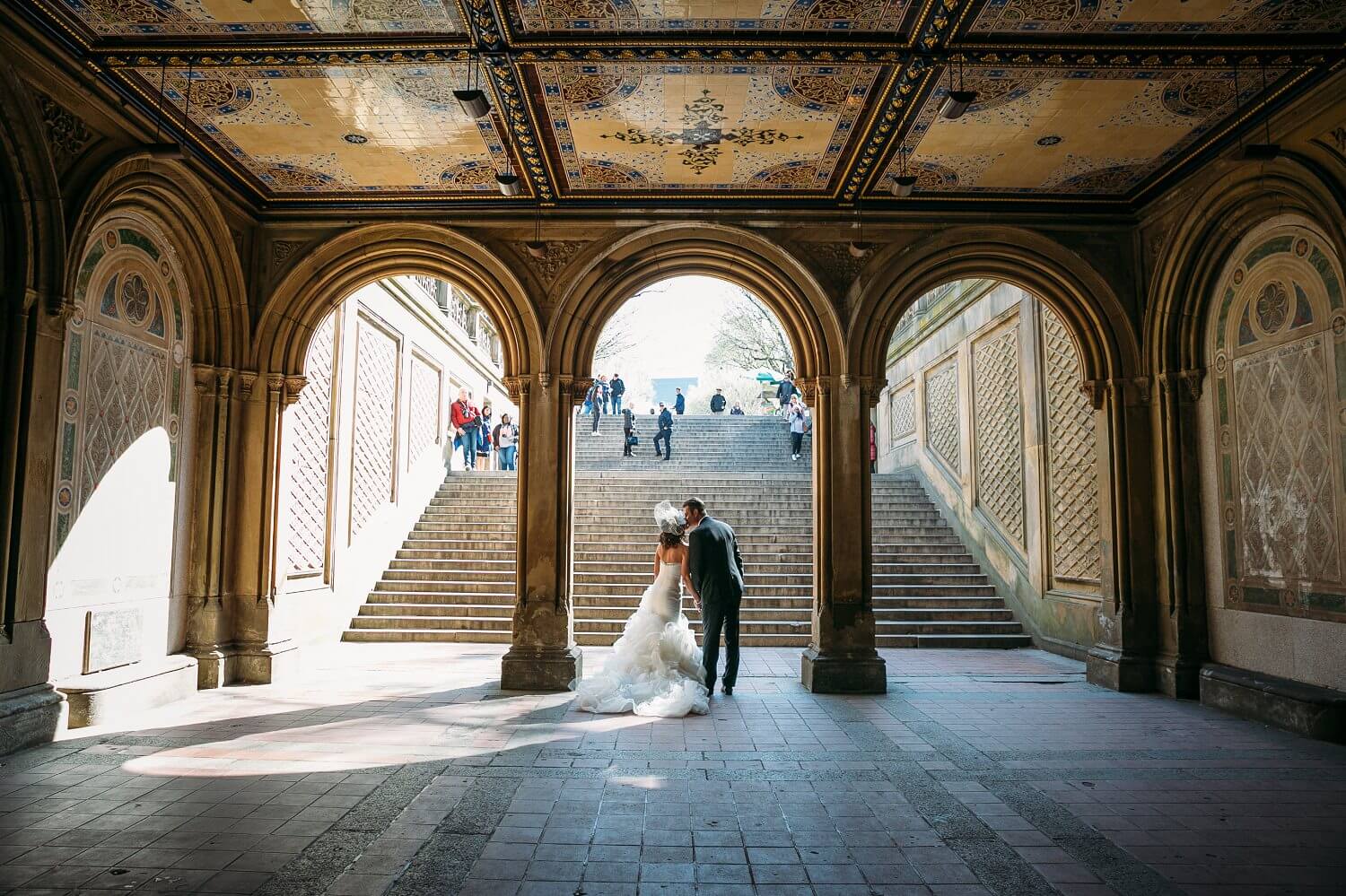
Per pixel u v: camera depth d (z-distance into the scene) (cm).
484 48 564
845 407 835
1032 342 1123
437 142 717
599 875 358
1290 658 676
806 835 408
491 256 842
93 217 621
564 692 783
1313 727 610
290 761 533
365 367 1237
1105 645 846
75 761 529
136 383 712
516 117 661
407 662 953
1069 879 359
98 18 539
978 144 713
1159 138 702
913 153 734
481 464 1919
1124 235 855
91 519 652
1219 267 773
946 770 523
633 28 546
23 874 354
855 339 839
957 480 1429
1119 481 838
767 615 1156
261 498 838
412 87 620
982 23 536
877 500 1538
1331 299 633
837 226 851
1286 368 683
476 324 1897
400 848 387
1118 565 832
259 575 831
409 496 1420
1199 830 420
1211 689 730
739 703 734
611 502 1459
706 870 365
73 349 629
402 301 1380
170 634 766
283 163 762
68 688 622
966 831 415
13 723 544
